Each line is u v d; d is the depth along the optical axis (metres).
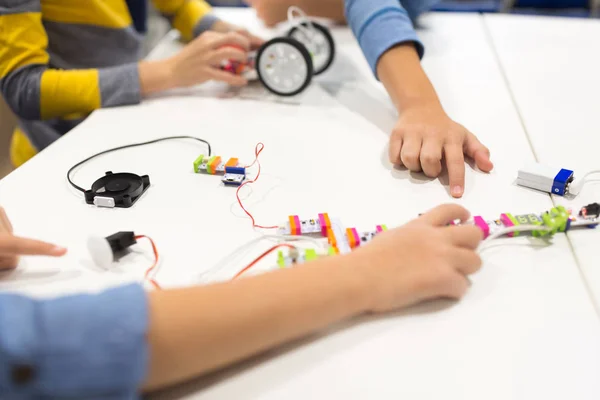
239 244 0.54
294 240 0.55
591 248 0.53
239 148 0.73
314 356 0.43
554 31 1.12
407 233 0.49
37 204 0.62
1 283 0.50
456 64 0.98
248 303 0.40
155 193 0.63
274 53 0.84
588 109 0.81
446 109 0.82
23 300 0.35
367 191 0.63
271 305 0.41
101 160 0.71
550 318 0.45
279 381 0.41
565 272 0.50
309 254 0.51
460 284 0.47
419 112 0.73
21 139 1.08
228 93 0.90
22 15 0.88
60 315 0.35
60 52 1.02
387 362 0.42
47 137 1.02
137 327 0.35
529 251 0.53
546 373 0.40
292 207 0.60
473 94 0.87
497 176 0.65
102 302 0.36
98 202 0.61
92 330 0.34
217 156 0.69
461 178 0.63
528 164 0.64
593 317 0.45
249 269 0.51
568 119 0.78
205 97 0.89
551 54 1.01
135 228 0.57
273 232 0.56
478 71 0.95
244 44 0.90
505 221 0.55
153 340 0.37
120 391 0.35
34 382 0.33
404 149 0.67
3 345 0.32
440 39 1.09
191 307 0.39
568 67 0.95
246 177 0.66
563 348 0.42
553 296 0.47
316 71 0.95
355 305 0.44
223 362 0.40
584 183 0.63
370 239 0.53
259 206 0.60
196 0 1.17
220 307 0.40
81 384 0.33
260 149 0.73
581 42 1.06
